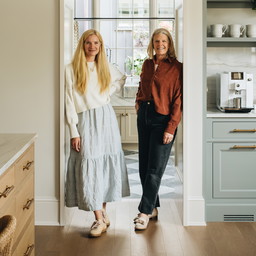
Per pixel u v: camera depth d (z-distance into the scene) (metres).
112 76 3.81
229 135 3.90
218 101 4.27
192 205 3.88
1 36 3.81
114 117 3.79
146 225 3.76
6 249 1.18
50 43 3.79
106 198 3.75
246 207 3.96
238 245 3.41
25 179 2.49
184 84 3.74
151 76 3.77
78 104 3.68
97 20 7.70
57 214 3.87
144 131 3.82
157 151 3.72
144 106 3.76
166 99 3.70
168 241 3.49
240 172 3.95
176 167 4.56
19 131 3.86
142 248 3.35
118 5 7.75
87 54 3.68
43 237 3.57
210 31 4.20
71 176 3.75
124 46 7.84
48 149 3.86
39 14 3.78
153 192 3.75
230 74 4.10
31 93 3.83
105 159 3.74
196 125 3.85
